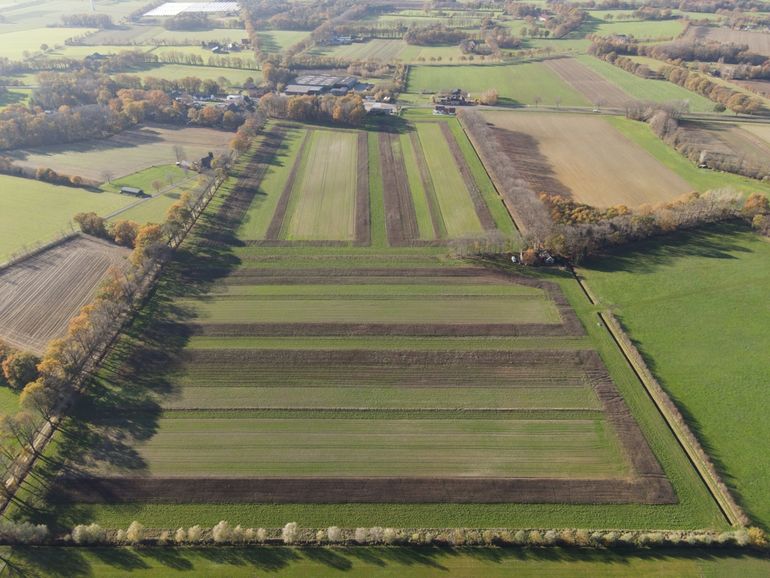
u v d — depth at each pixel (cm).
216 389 8556
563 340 9519
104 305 9569
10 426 7338
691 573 6184
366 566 6325
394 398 8406
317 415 8131
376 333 9669
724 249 11812
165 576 6231
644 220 12075
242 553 6469
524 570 6262
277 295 10662
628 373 8831
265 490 7106
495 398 8400
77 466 7381
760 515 6744
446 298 10569
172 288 10825
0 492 6988
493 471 7325
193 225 13000
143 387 8581
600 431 7862
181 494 7056
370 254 11988
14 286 10838
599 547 6469
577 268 11425
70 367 8575
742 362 8988
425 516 6806
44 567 6319
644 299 10450
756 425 7900
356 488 7125
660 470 7300
